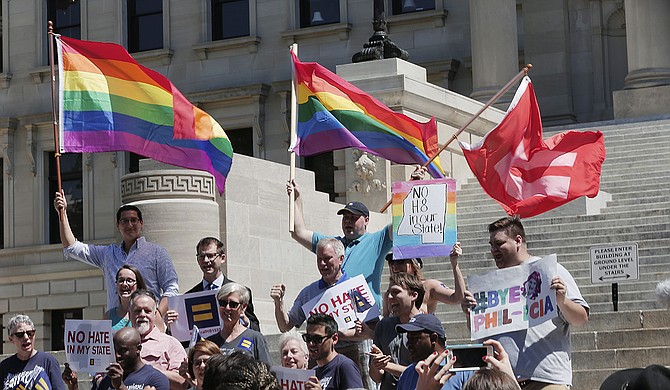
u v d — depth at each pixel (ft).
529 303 38.78
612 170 91.35
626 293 65.26
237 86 166.81
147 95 57.52
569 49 145.18
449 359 33.50
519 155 54.08
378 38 92.79
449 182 48.16
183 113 57.98
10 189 180.34
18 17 182.39
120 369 42.63
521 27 148.66
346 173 90.43
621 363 52.31
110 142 56.75
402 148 61.72
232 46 169.07
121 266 53.01
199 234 66.74
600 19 144.36
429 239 47.88
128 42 177.06
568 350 39.55
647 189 85.20
